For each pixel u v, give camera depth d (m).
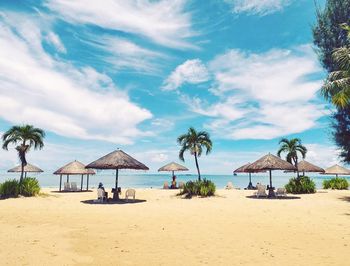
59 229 9.68
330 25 26.92
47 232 9.16
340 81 16.81
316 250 7.12
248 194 24.16
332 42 26.53
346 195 22.28
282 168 21.91
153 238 8.40
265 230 9.57
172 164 36.19
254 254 6.77
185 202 18.38
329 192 25.42
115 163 19.64
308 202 18.02
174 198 21.00
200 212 13.84
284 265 5.98
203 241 8.03
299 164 30.33
